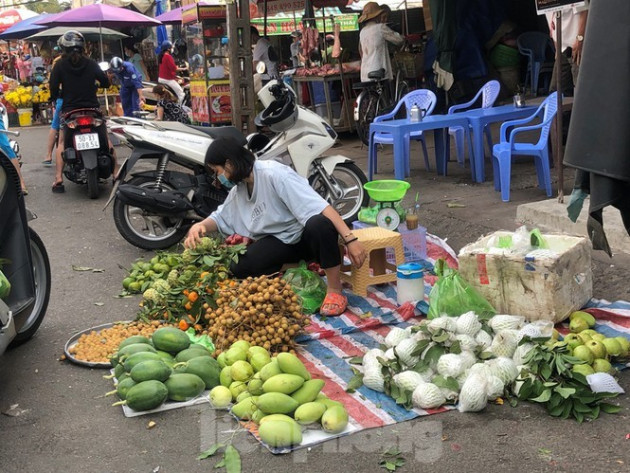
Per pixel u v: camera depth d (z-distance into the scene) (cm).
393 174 868
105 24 1619
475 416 329
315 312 451
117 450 318
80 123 828
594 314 416
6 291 364
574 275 411
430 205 702
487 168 845
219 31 1099
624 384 348
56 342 443
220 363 369
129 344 388
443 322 372
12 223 415
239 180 449
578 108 278
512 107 800
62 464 310
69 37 826
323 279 504
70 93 835
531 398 335
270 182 448
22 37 1930
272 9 1294
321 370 377
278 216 455
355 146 1088
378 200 516
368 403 343
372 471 292
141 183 604
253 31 1212
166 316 441
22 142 1461
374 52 1067
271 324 388
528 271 399
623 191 281
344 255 497
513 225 611
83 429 337
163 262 524
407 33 1335
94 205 820
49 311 498
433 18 1124
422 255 524
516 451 300
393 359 354
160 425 336
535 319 403
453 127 816
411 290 447
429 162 916
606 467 285
